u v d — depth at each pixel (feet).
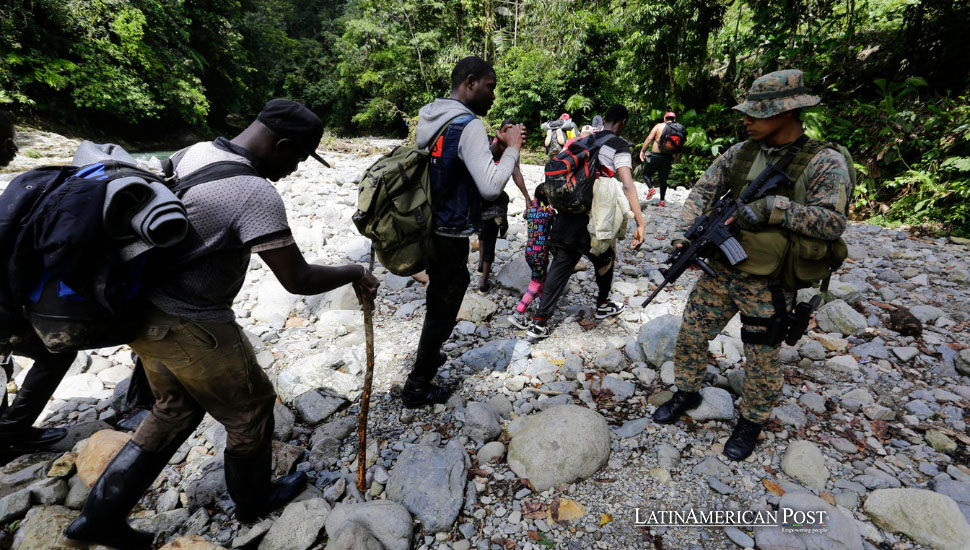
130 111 55.26
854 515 6.82
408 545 6.23
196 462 7.85
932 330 11.85
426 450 7.54
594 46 50.21
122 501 5.59
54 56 49.70
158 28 60.75
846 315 11.80
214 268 5.01
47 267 4.17
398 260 7.64
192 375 5.26
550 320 12.78
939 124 24.88
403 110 82.48
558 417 8.01
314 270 5.69
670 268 8.05
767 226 6.88
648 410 9.09
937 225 21.86
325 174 30.04
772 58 32.99
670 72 39.37
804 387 9.71
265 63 100.32
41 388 7.48
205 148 5.29
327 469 7.75
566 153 10.30
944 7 27.86
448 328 8.45
